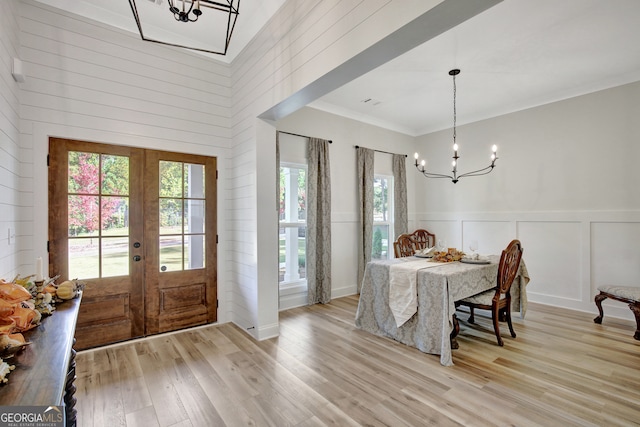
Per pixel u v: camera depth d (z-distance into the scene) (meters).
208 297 3.49
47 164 2.62
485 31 2.71
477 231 5.02
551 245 4.20
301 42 2.46
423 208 5.82
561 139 4.12
